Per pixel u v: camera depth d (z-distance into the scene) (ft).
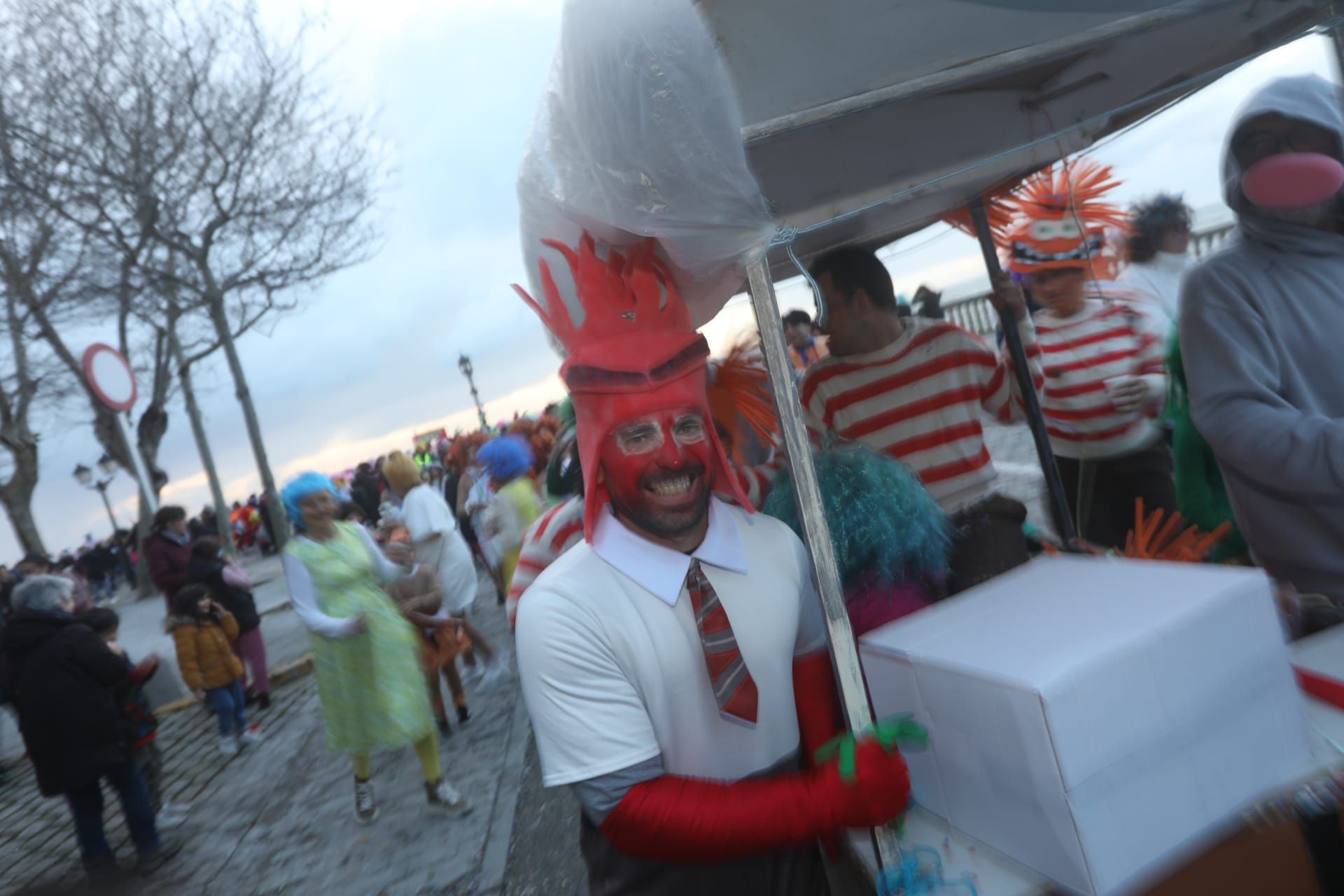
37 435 63.00
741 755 4.71
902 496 5.98
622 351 4.43
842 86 4.40
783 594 4.84
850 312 7.81
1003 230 8.72
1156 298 10.05
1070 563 5.16
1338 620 5.72
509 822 13.55
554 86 4.21
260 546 85.40
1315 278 6.47
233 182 46.83
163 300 50.65
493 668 20.85
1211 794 3.95
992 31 4.63
